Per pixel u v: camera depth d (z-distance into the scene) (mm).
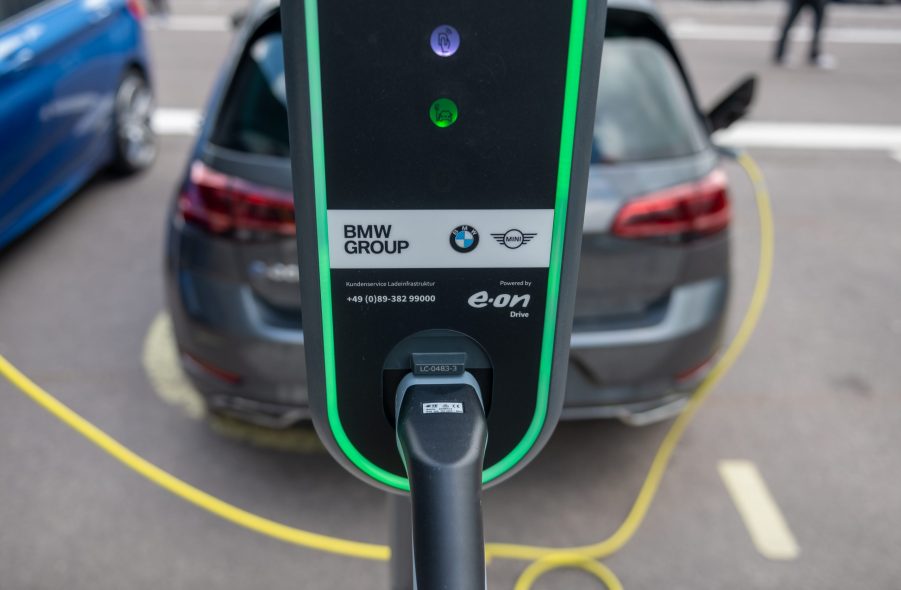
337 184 1044
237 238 2270
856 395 3168
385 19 969
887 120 7023
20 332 3395
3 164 3518
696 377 2467
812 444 2879
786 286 4035
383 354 1161
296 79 986
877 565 2379
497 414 1220
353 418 1205
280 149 2303
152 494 2562
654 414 2484
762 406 3086
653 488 2623
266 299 2303
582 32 990
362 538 2424
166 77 7684
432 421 1114
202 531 2434
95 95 4434
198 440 2797
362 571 2316
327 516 2500
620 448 2820
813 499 2623
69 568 2287
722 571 2348
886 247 4520
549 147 1047
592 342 2270
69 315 3541
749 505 2588
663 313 2352
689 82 2678
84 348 3301
